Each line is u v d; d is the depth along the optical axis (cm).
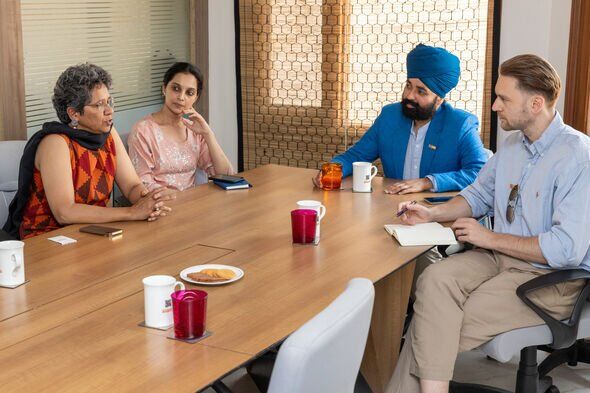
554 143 247
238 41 475
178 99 355
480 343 237
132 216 261
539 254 239
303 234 237
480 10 418
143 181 352
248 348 163
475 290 244
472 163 316
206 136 366
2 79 355
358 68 450
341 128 461
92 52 410
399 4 434
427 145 328
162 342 166
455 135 323
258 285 201
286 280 205
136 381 148
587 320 244
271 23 464
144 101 451
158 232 248
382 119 341
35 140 274
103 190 288
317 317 149
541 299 240
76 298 191
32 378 149
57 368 153
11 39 356
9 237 260
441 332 233
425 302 238
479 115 428
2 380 148
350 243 239
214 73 491
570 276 234
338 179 307
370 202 288
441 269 243
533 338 239
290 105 471
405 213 268
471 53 424
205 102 493
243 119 486
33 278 204
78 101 277
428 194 301
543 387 268
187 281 202
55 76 390
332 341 147
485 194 272
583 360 301
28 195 277
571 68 394
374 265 219
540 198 248
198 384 147
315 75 461
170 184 360
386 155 339
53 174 267
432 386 231
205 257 224
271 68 471
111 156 293
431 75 316
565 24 397
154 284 172
